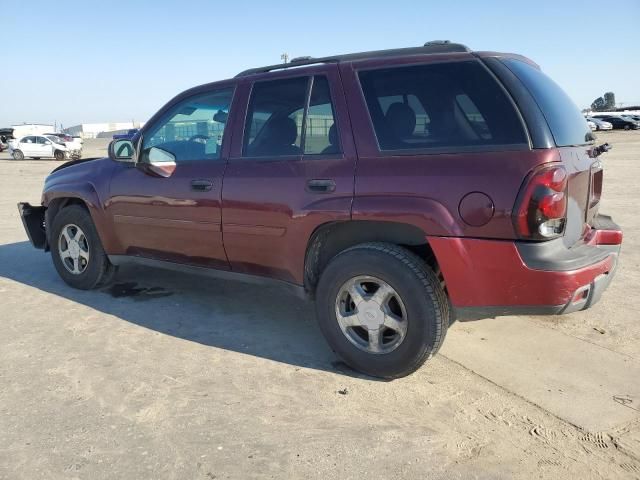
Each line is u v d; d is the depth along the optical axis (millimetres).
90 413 3029
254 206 3746
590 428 2859
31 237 5820
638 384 3318
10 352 3832
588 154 3354
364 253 3285
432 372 3506
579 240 3262
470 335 4086
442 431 2846
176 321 4445
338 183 3367
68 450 2695
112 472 2531
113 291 5246
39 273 5961
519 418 2961
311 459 2617
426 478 2484
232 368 3586
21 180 18422
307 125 3623
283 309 4754
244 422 2934
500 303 3020
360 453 2664
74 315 4578
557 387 3291
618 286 5227
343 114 3453
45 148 33031
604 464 2574
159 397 3199
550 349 3828
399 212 3125
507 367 3562
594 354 3736
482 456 2641
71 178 5109
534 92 3070
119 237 4754
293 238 3592
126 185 4578
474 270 3002
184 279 5652
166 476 2500
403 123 3271
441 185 3037
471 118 3072
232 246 3961
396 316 3295
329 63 3635
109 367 3594
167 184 4266
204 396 3211
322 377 3455
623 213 9289
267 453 2664
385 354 3324
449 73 3191
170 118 4395
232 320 4480
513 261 2910
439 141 3139
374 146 3322
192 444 2740
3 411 3053
